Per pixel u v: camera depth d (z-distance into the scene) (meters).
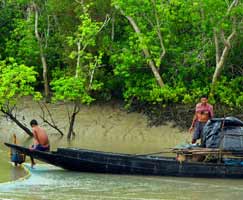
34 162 40.22
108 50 58.03
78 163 37.09
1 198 30.33
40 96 53.81
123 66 56.03
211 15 51.62
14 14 69.19
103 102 59.12
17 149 37.84
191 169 36.16
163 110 55.34
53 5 60.03
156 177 36.19
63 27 61.25
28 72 52.69
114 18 59.50
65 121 57.06
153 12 56.31
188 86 56.06
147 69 57.38
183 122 53.31
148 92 56.03
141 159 36.69
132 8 54.91
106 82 58.34
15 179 35.16
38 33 65.19
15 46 65.69
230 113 52.97
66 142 50.81
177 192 32.28
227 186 33.97
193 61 55.84
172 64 56.91
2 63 54.62
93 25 54.97
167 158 38.50
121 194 31.59
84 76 56.12
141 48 55.41
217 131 37.59
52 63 63.81
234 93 54.22
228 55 55.56
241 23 53.34
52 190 32.31
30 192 31.78
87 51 58.78
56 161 37.22
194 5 52.34
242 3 52.34
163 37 56.94
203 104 41.38
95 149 46.97
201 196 31.48
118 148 47.53
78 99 54.00
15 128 56.66
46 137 39.50
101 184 34.00
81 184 33.91
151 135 53.09
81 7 58.72
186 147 37.88
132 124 55.22
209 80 56.03
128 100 58.12
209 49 56.03
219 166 36.09
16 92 56.16
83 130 55.06
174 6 56.03
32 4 64.38
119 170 36.84
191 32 58.25
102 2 58.62
